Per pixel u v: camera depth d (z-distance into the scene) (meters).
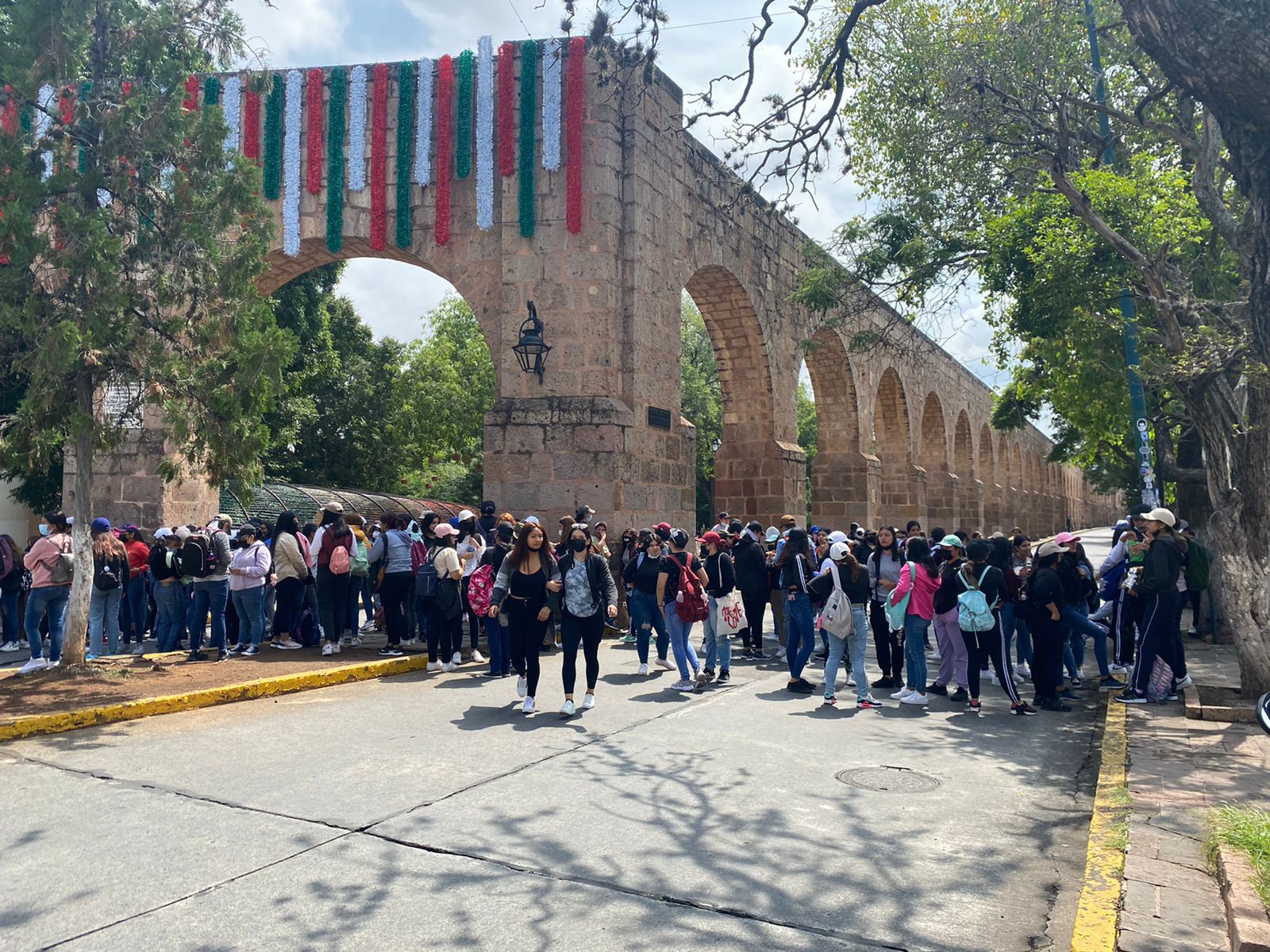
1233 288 12.85
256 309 9.57
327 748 6.92
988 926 4.05
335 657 10.84
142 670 9.78
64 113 9.23
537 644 8.36
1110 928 3.76
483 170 14.62
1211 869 4.34
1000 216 15.23
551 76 14.52
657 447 15.23
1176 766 6.38
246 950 3.69
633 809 5.52
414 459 37.38
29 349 8.77
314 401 30.38
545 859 4.69
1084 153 14.04
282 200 15.18
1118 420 16.25
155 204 9.41
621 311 14.60
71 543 9.98
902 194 16.69
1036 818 5.61
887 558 10.05
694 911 4.12
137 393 10.02
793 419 21.19
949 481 35.53
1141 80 13.58
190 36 9.83
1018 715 8.78
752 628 12.59
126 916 3.98
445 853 4.75
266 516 18.45
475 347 38.59
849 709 8.77
